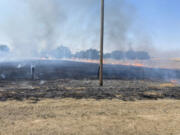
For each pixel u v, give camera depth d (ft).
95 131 11.60
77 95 23.53
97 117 14.64
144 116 15.28
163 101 21.31
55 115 14.92
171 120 14.32
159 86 35.01
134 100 21.49
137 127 12.58
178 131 12.06
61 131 11.49
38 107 17.19
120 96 23.58
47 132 11.31
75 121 13.50
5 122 13.00
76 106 17.89
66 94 24.03
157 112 16.63
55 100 20.36
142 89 29.84
